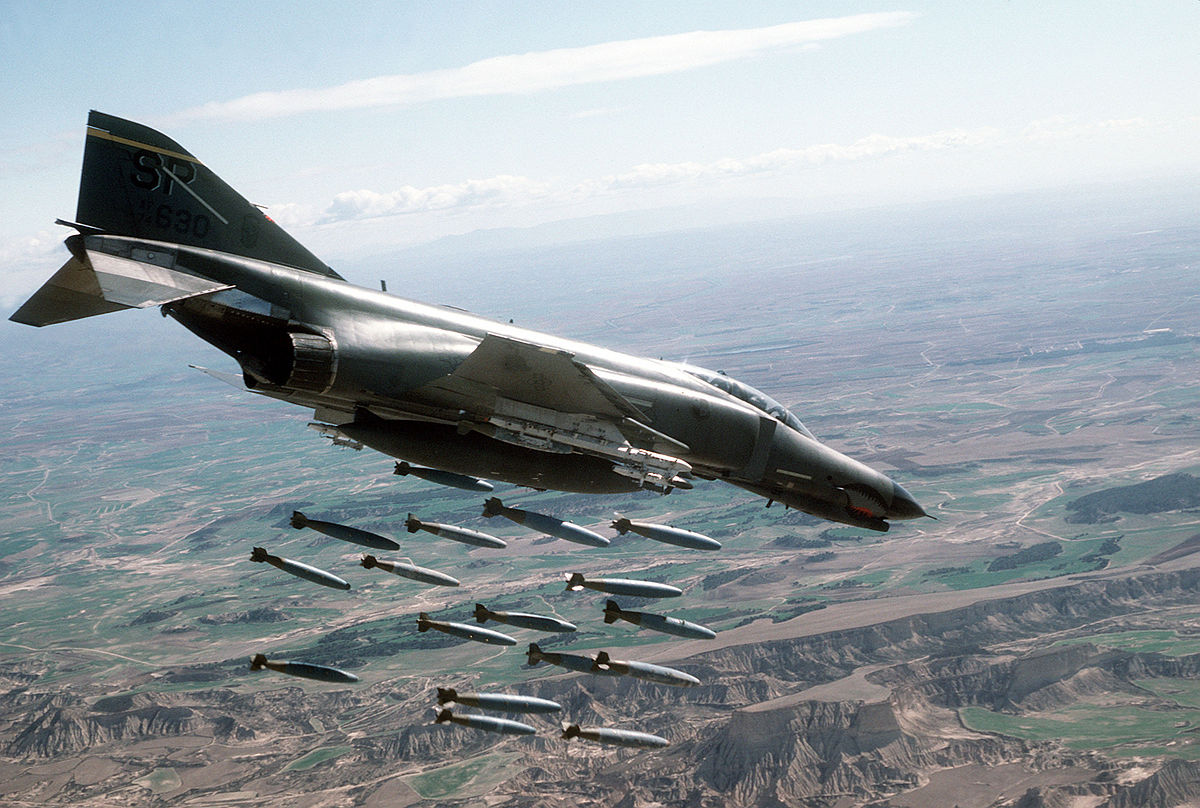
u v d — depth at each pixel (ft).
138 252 63.10
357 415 68.39
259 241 68.18
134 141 65.16
